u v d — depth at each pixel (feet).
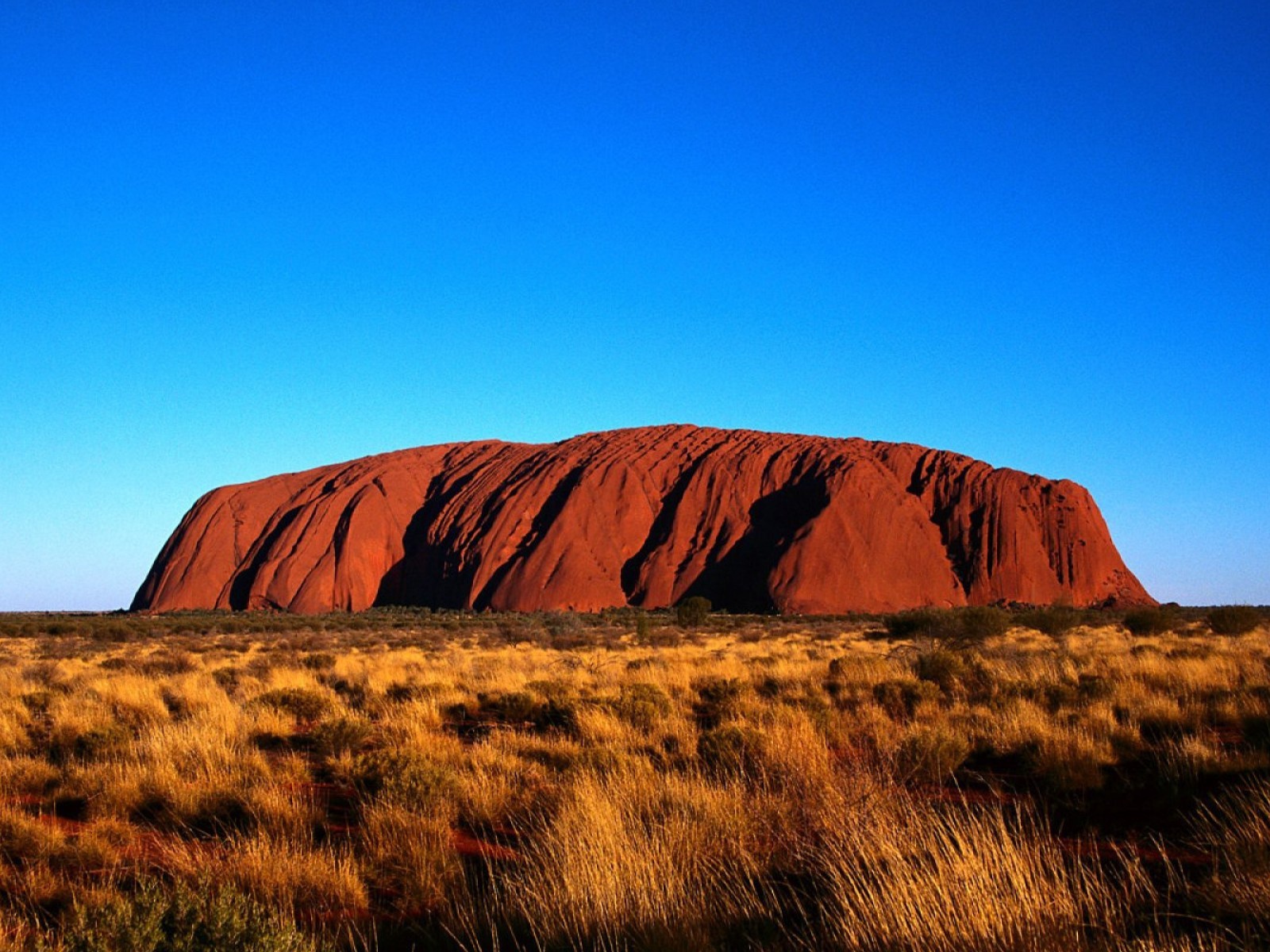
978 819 21.99
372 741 42.34
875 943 14.98
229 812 28.48
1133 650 82.43
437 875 21.54
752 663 80.74
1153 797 27.63
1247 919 16.02
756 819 24.12
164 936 14.98
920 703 48.19
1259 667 59.67
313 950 15.30
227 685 68.13
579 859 19.56
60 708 51.57
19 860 23.86
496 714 53.62
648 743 38.24
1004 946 14.25
